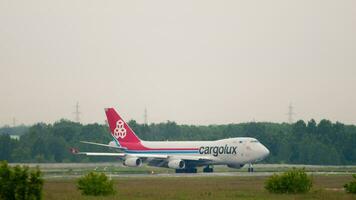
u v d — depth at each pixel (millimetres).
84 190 194250
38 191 166375
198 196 186750
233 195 190625
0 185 165375
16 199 163750
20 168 167625
